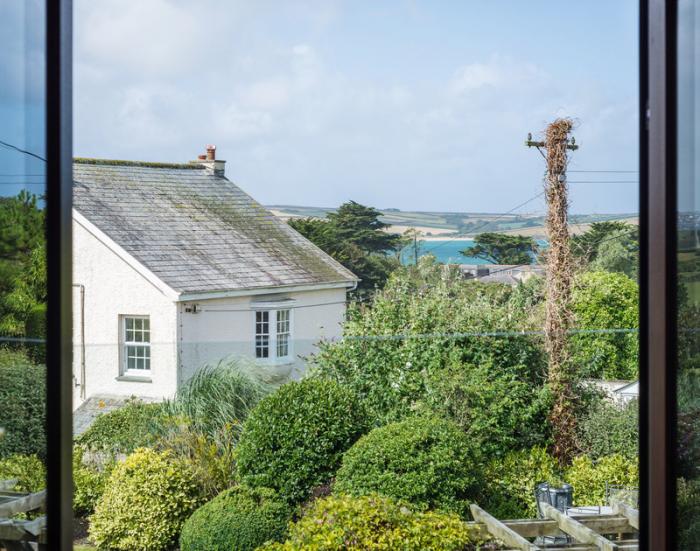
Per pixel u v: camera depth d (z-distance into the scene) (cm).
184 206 1998
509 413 834
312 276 1975
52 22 215
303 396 782
